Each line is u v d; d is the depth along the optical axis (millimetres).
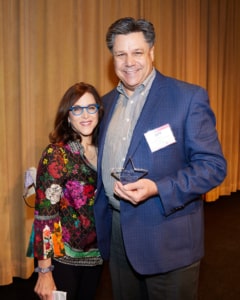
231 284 2631
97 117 1648
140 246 1427
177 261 1417
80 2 2867
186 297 1499
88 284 1697
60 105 1619
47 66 2703
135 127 1415
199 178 1293
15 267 2727
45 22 2670
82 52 2943
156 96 1427
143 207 1413
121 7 3189
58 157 1506
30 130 2680
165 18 3725
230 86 4766
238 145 5070
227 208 4473
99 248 1649
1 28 2402
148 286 1543
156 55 3674
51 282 1497
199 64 4266
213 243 3389
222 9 4426
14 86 2557
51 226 1478
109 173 1530
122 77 1494
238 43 4820
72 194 1548
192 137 1327
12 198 2645
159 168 1361
